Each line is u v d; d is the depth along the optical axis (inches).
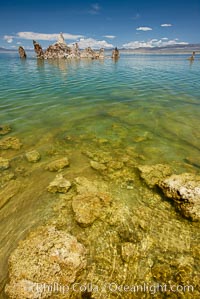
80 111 181.3
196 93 242.1
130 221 73.8
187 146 123.9
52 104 198.8
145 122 158.2
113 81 319.3
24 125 150.9
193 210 73.4
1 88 263.3
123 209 78.4
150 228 71.3
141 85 289.4
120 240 67.3
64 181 92.9
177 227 71.6
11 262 57.1
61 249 59.3
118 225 72.4
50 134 138.6
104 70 461.1
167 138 133.6
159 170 97.9
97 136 136.9
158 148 121.6
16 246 66.2
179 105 196.4
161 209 78.7
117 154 116.0
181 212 75.9
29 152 115.6
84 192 86.1
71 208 79.6
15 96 225.3
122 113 176.9
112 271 58.8
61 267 56.1
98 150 120.4
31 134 137.5
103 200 81.1
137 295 53.3
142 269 59.2
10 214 78.4
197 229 70.6
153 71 446.9
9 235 70.2
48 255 57.7
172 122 157.6
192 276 57.1
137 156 113.8
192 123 155.6
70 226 72.5
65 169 103.1
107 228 71.4
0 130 141.6
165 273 58.0
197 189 77.3
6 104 196.5
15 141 126.6
